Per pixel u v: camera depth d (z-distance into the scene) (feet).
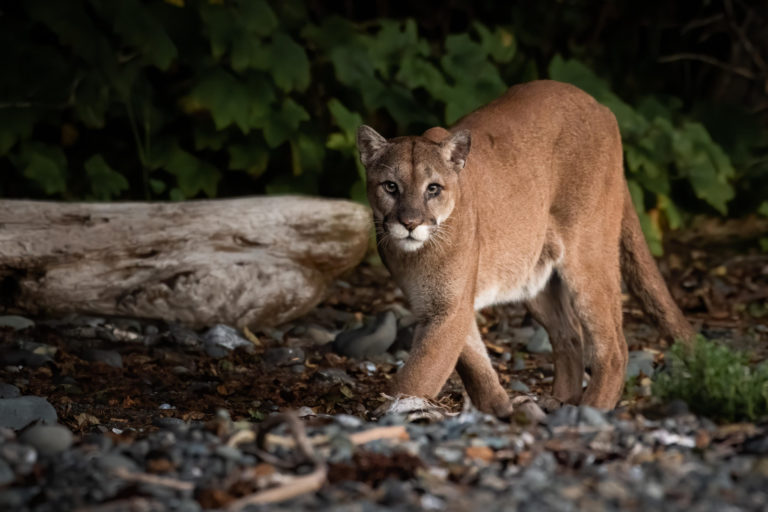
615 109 56.44
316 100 56.95
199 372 35.37
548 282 33.17
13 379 33.09
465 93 54.60
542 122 31.73
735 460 19.79
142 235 40.27
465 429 21.57
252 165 53.26
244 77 51.98
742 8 64.13
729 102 64.34
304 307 41.91
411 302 29.07
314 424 22.52
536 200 31.45
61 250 39.50
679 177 58.03
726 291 49.93
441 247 28.25
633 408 24.77
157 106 53.72
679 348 25.53
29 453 19.80
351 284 49.52
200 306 39.96
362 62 54.49
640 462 20.08
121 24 49.16
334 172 55.67
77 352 36.29
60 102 50.88
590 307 32.17
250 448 20.24
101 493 18.02
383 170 28.66
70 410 30.42
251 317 40.45
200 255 40.57
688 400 24.09
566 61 58.70
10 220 39.34
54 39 52.47
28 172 49.78
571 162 32.14
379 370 36.70
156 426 28.84
